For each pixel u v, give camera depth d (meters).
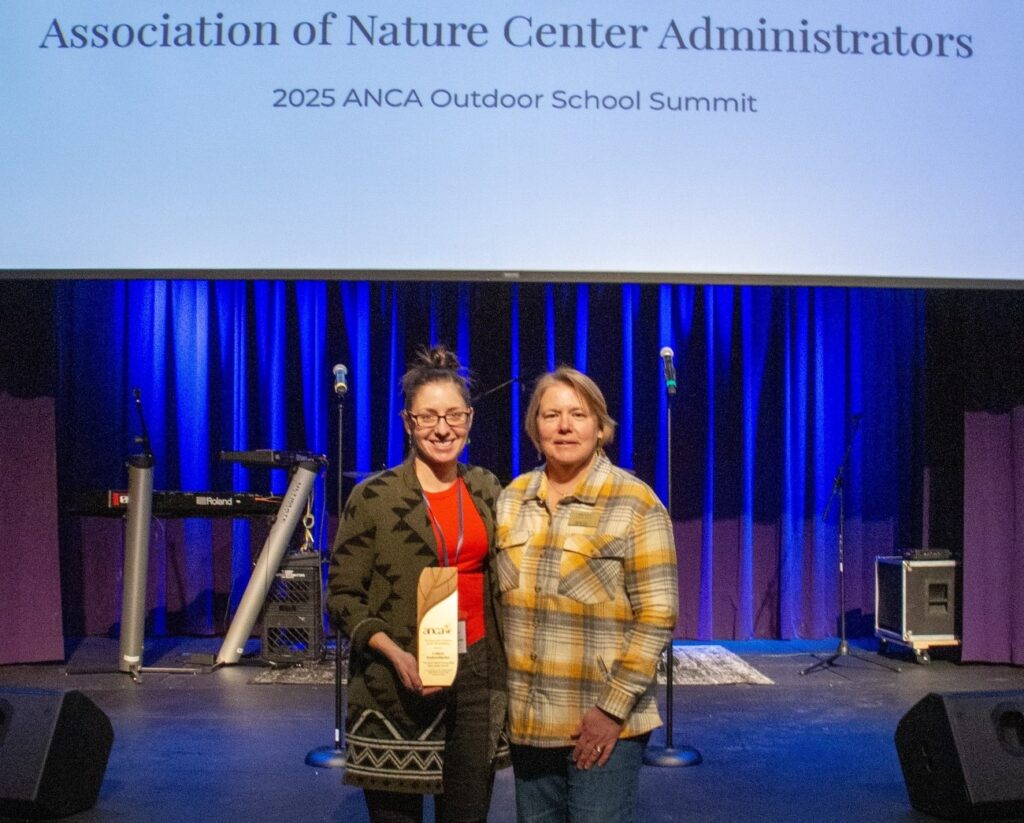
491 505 2.03
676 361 5.81
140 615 4.81
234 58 3.87
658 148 3.86
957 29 3.90
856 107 3.88
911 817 2.92
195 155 3.87
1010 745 2.85
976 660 5.09
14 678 4.78
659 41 3.87
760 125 3.87
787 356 5.80
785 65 3.88
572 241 3.86
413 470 2.01
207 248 3.86
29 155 3.87
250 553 5.76
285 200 3.86
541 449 1.90
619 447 5.75
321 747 3.55
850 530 5.84
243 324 5.78
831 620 5.84
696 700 4.35
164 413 5.76
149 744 3.67
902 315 5.89
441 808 1.99
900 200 3.88
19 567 5.04
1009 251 3.89
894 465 5.87
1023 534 5.05
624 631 1.82
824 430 5.84
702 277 3.86
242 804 3.02
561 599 1.83
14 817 2.86
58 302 5.73
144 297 5.77
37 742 2.83
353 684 1.98
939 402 5.48
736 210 3.87
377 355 5.82
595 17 3.87
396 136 3.86
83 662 5.12
